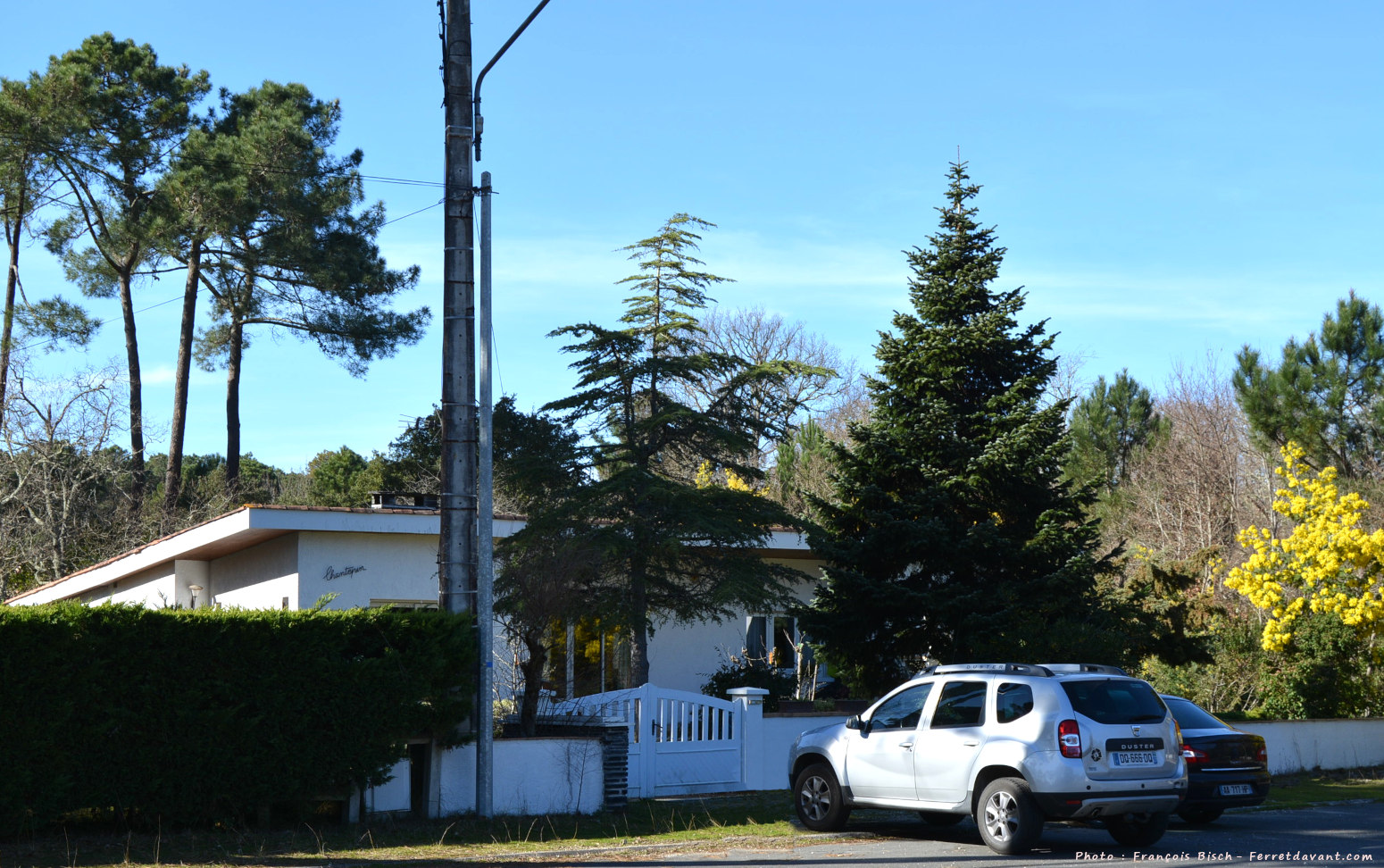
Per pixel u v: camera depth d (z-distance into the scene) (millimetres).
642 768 15648
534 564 15883
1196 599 24484
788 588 20297
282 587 20594
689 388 29375
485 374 13625
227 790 11539
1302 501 23656
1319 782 19828
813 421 41500
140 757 11133
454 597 13203
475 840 11875
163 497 38719
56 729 10727
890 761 12383
